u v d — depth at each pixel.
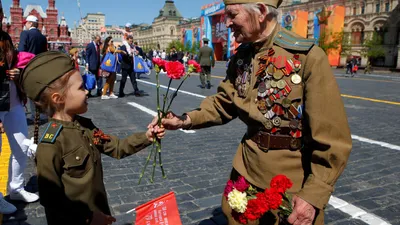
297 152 1.65
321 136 1.51
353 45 54.62
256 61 1.72
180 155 4.82
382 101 10.27
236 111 1.99
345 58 53.34
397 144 5.46
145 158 4.66
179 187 3.71
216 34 67.31
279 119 1.63
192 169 4.26
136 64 10.51
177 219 1.78
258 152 1.69
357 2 53.38
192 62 1.90
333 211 3.20
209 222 3.00
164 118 1.88
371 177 4.05
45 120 6.92
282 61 1.63
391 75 30.36
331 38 50.41
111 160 4.59
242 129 6.49
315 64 1.54
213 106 2.01
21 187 3.27
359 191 3.65
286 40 1.64
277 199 1.47
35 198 3.31
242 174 1.79
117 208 3.21
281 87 1.61
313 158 1.56
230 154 4.89
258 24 1.64
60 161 1.65
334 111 1.51
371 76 27.22
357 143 5.52
